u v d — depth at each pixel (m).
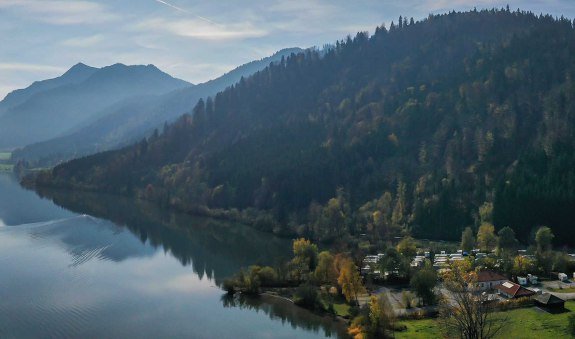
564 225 179.38
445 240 196.88
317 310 131.50
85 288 148.38
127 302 138.25
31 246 191.75
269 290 147.50
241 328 121.88
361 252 170.38
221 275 164.25
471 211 199.00
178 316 129.12
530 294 125.44
